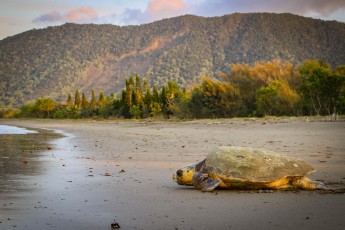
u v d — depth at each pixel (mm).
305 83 43875
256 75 57906
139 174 11242
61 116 122125
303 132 25984
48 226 5820
